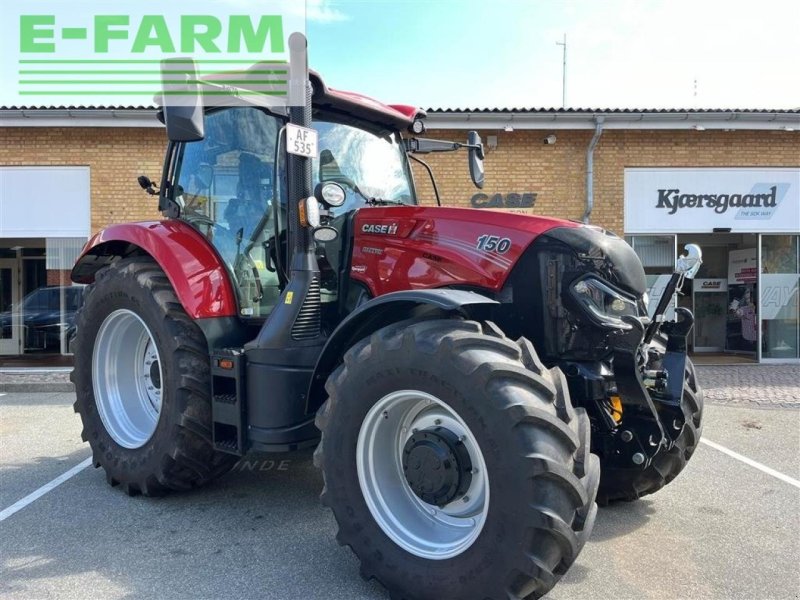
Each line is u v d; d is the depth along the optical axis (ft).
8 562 9.80
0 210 32.65
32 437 18.66
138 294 12.69
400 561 8.33
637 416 9.77
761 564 9.89
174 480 12.20
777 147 33.88
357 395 8.70
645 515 12.07
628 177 33.65
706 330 40.27
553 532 7.16
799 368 33.60
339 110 12.98
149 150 32.53
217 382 11.62
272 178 12.12
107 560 9.87
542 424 7.39
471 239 10.32
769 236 35.47
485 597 7.57
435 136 32.91
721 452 16.88
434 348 7.99
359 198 12.83
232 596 8.73
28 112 31.01
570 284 9.52
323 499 9.03
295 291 10.87
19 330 35.76
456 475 8.23
